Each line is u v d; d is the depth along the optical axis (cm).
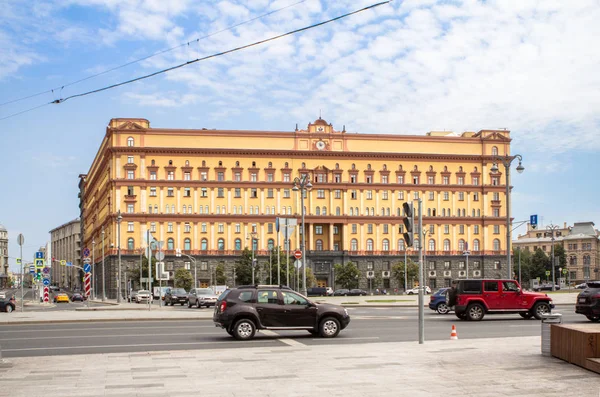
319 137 13325
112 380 1516
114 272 12419
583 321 3397
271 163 13112
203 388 1401
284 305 2630
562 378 1438
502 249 13712
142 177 12638
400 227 13462
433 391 1323
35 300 11075
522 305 3700
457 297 3700
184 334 2852
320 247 13412
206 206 12875
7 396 1328
